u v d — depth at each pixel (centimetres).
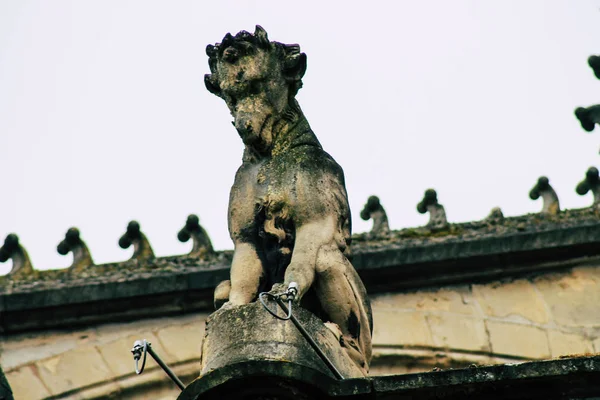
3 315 3966
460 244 4053
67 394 3856
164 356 3912
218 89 2662
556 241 4066
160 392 3878
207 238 4112
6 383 3362
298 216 2527
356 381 2156
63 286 3994
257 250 2555
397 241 4072
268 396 2155
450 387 2156
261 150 2605
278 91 2623
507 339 3919
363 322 2495
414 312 3969
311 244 2489
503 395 2161
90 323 3981
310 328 2292
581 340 3919
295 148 2600
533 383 2161
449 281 4038
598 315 3966
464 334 3925
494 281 4041
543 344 3912
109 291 3988
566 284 4034
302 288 2423
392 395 2156
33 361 3912
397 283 4025
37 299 3972
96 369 3897
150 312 3994
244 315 2288
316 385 2148
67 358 3916
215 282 3997
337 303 2473
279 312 2288
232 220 2581
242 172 2608
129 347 3938
